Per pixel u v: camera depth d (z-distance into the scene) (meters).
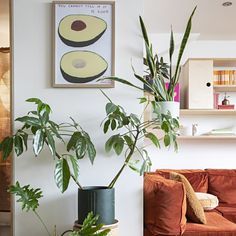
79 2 2.08
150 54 2.14
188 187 2.35
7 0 2.85
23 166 2.06
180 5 2.96
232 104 3.76
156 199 2.05
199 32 3.70
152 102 1.87
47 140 1.63
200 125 3.85
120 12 2.10
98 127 2.07
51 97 2.07
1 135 3.23
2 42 3.56
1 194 3.15
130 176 2.06
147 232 2.10
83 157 1.90
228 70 3.65
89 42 2.07
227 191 3.38
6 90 3.25
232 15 3.20
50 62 2.08
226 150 3.83
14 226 2.04
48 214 2.04
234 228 2.14
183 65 3.79
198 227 2.15
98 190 1.76
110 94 2.08
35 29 2.08
